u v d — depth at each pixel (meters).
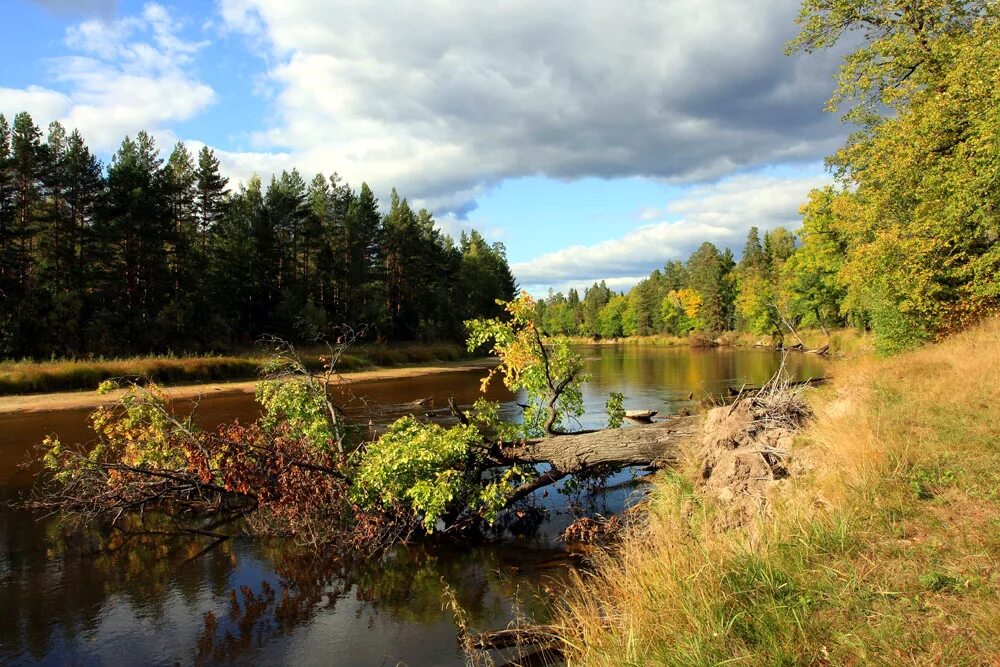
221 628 6.02
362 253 57.09
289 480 8.62
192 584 7.13
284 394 9.47
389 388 29.92
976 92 13.73
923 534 4.21
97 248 36.69
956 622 3.14
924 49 17.31
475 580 7.14
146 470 9.37
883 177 17.00
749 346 66.94
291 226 52.56
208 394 26.17
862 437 6.13
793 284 50.25
